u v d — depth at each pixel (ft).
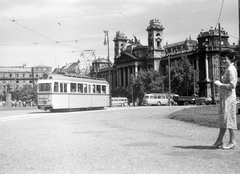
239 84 127.75
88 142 36.94
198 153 28.19
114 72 483.10
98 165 24.43
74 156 28.27
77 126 57.77
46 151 31.19
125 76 449.89
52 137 42.09
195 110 91.30
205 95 332.39
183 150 29.91
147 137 40.57
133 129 51.16
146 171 22.20
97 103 134.00
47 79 110.01
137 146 33.19
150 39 414.21
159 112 98.84
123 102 309.22
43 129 53.01
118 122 65.57
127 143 35.58
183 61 309.01
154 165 23.97
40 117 84.12
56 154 29.45
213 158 25.94
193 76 304.71
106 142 36.65
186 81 303.27
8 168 23.90
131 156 27.71
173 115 76.74
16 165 24.93
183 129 49.80
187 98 251.60
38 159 27.20
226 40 346.54
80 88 122.52
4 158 27.89
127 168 23.21
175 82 304.30
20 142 37.83
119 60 459.73
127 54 437.99
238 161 24.73
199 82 338.75
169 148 31.32
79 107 121.19
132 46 456.04
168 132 46.09
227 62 30.22
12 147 34.06
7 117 86.17
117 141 37.35
